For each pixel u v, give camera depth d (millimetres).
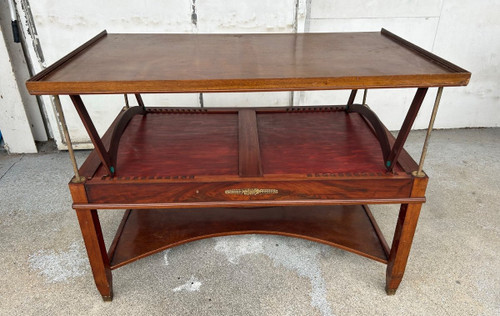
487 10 2699
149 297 1626
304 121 1884
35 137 2904
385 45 1606
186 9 2383
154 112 1957
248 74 1224
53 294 1637
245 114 1912
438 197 2287
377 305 1583
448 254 1850
